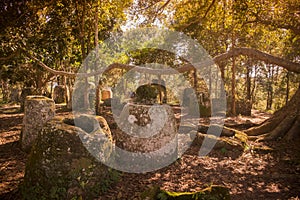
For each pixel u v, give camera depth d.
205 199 3.04
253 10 7.57
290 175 4.65
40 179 3.60
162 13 10.32
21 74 16.08
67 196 3.59
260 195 3.93
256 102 31.03
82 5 10.30
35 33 9.37
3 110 15.79
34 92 15.66
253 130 8.34
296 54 15.38
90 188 3.82
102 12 11.41
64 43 11.48
